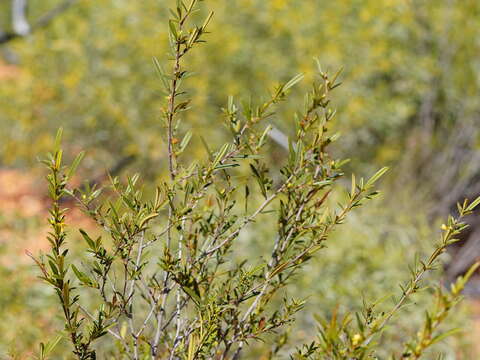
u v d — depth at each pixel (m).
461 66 6.27
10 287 2.72
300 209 1.16
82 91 6.54
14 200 6.49
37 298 2.78
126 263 1.03
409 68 6.17
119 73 6.24
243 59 6.04
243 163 3.15
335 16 6.28
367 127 6.04
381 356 2.39
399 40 6.41
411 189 5.57
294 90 5.77
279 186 1.24
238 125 1.13
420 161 5.77
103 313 1.04
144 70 6.13
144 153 6.06
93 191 1.00
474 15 6.39
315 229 1.13
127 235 1.05
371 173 5.72
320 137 1.15
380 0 6.18
